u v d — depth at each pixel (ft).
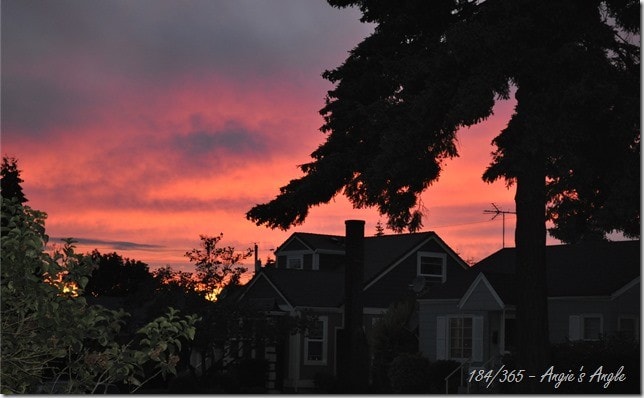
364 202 98.99
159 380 141.69
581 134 81.51
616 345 106.83
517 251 92.89
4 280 36.81
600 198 97.55
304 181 99.25
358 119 94.32
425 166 92.53
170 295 133.08
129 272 287.07
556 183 96.53
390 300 175.01
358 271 129.18
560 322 131.54
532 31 83.92
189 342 133.69
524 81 84.17
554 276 136.87
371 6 96.84
